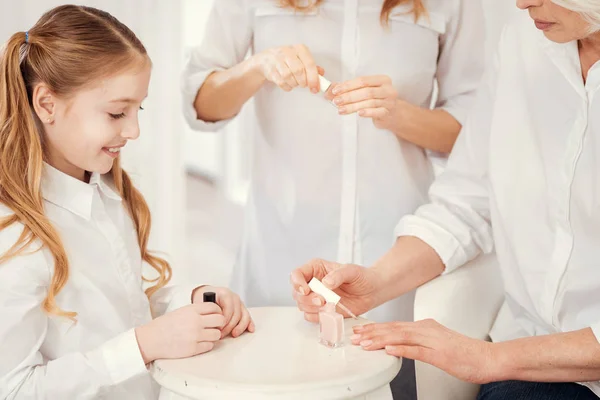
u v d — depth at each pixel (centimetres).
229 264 333
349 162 168
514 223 140
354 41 167
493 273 154
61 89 120
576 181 128
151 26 235
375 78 156
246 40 178
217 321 118
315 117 168
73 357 114
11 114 121
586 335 118
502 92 143
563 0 112
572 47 129
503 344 121
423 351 120
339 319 120
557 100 132
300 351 119
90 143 123
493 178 143
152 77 239
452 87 178
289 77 153
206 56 178
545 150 134
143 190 246
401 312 171
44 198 124
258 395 103
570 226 130
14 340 112
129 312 132
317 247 173
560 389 129
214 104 176
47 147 126
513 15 145
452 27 172
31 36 123
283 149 171
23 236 115
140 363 115
